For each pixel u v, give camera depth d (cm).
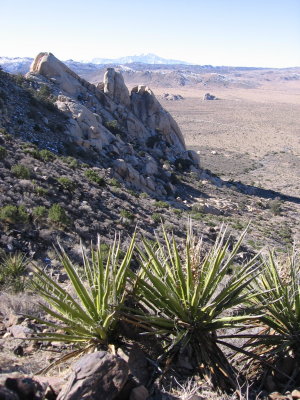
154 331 462
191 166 6469
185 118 19938
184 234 2569
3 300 742
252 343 497
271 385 476
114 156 4903
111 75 6538
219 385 442
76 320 472
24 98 4753
